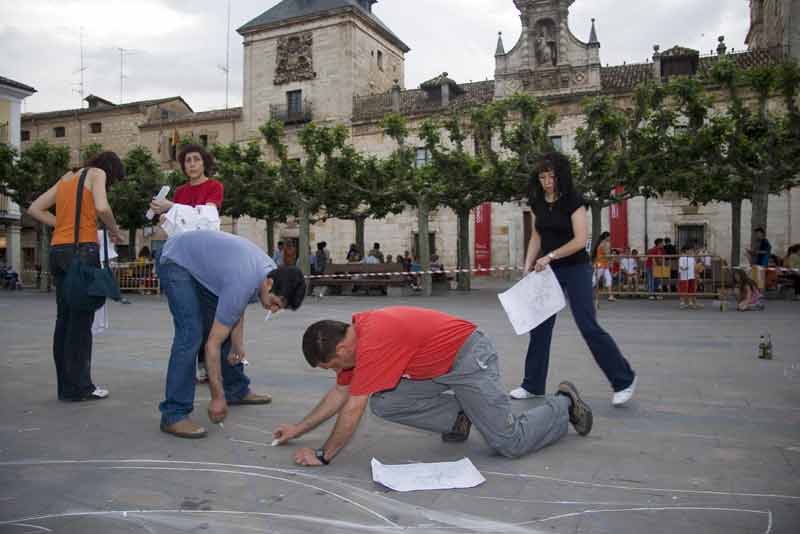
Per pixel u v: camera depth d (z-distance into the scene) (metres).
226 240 4.03
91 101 45.03
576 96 31.44
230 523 2.67
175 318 4.11
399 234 36.31
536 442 3.54
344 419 3.24
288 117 38.12
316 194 22.08
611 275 16.08
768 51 30.05
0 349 7.80
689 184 21.06
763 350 6.78
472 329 3.39
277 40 38.88
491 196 21.64
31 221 41.50
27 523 2.68
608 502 2.88
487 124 19.73
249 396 4.89
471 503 2.88
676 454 3.56
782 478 3.16
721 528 2.59
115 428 4.17
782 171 17.33
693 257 13.86
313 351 3.16
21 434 4.02
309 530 2.60
